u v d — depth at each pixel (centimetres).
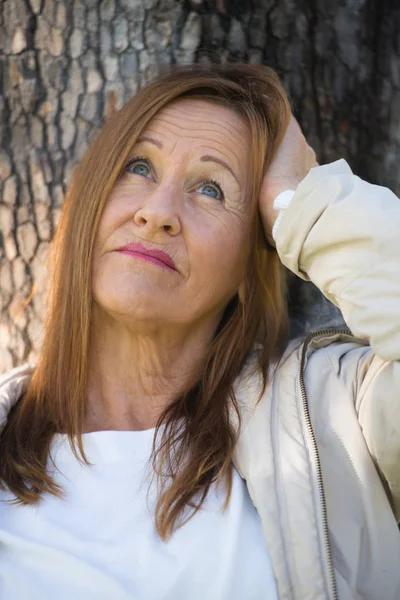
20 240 246
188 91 212
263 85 218
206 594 181
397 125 250
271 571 182
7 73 239
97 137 214
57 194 242
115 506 192
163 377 216
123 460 200
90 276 208
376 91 249
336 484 189
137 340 213
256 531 187
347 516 186
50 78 238
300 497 183
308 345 208
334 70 244
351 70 246
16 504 194
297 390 197
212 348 218
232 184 209
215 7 231
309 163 218
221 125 210
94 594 180
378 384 188
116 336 214
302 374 199
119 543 186
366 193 184
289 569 179
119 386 215
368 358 201
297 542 179
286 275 253
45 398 213
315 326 254
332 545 183
